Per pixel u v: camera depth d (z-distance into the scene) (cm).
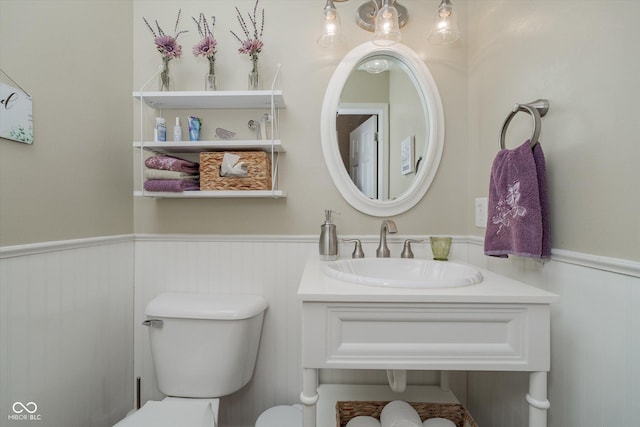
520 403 94
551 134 82
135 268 130
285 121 128
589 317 70
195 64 129
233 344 112
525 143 81
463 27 129
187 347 112
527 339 70
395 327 72
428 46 129
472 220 125
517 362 70
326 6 115
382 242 120
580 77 72
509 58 101
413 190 127
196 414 94
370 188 128
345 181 126
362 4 127
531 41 90
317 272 94
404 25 128
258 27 129
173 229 129
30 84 86
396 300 70
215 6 129
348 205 128
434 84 127
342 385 125
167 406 98
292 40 128
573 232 75
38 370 88
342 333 72
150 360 131
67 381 98
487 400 114
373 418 101
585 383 72
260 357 128
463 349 71
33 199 87
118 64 121
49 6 91
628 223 61
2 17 79
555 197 81
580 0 72
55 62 94
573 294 75
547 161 83
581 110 72
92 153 109
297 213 129
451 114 129
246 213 129
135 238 129
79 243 102
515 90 98
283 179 129
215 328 112
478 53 121
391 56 129
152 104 126
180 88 129
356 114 128
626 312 62
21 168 84
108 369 116
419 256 128
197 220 129
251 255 129
